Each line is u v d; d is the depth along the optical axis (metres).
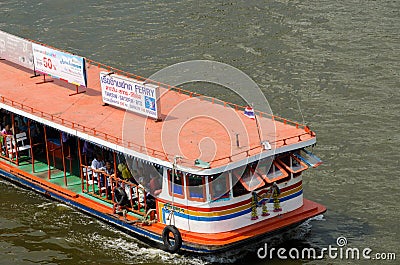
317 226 41.94
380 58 61.47
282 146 37.69
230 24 68.19
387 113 53.53
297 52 62.88
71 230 42.12
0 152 47.66
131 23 69.00
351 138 50.69
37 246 40.97
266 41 64.94
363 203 44.00
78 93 45.72
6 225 42.91
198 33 66.75
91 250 40.28
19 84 47.31
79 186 43.72
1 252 40.56
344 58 61.69
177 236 37.25
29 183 44.97
